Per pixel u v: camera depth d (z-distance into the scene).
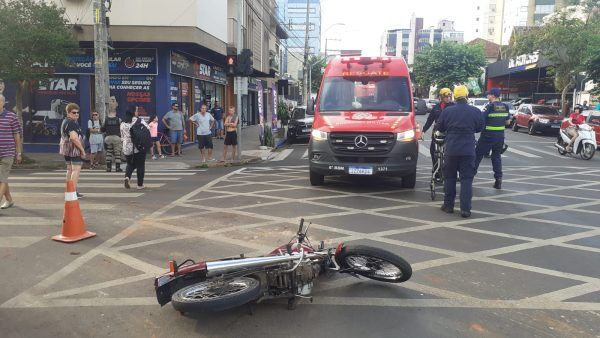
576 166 14.84
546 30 28.61
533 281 5.12
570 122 17.94
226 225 7.29
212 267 4.11
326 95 10.91
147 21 16.75
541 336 3.92
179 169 14.25
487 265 5.60
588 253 6.10
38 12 13.48
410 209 8.49
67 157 9.02
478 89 59.16
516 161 15.98
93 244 6.31
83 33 16.62
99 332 3.95
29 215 7.83
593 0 30.86
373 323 4.14
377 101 10.71
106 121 13.30
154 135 16.50
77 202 6.58
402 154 9.66
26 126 17.98
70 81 17.78
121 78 17.91
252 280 4.24
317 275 4.84
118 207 8.55
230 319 4.19
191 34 16.91
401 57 11.58
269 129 20.48
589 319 4.24
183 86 20.06
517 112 29.45
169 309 4.39
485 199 9.49
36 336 3.88
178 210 8.34
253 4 28.91
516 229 7.21
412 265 5.57
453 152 7.93
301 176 12.53
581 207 8.80
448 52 56.16
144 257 5.80
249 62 15.95
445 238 6.68
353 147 9.68
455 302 4.57
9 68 13.21
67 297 4.65
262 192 10.11
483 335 3.93
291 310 4.38
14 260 5.68
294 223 7.43
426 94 70.75
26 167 14.05
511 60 43.75
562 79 29.56
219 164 14.97
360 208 8.53
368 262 4.94
